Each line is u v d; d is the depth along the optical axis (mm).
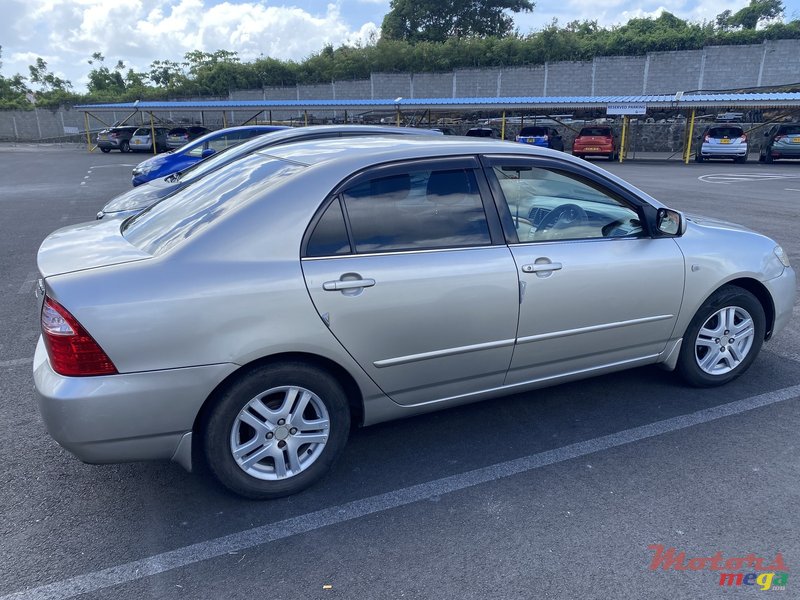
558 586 2525
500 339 3404
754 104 25781
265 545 2793
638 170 23516
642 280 3746
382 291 3041
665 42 44156
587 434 3742
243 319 2791
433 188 3283
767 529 2857
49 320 2674
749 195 14867
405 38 58656
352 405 3326
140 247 3074
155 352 2680
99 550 2764
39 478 3311
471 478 3301
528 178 3561
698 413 3975
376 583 2553
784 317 4426
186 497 3154
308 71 52594
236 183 3395
